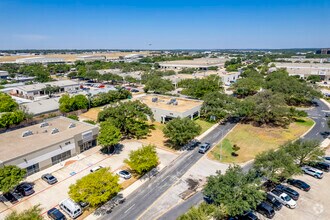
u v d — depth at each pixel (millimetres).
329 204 34188
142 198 36125
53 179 39938
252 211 32750
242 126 66750
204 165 45938
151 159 41125
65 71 188500
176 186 39156
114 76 133250
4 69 179250
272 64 178375
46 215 32562
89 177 32906
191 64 184375
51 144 45469
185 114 66938
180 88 115688
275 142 55969
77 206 32531
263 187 37281
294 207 33281
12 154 41375
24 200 35844
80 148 51188
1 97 74500
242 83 101000
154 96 90625
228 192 30000
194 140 57688
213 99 71938
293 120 70562
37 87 107688
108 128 50875
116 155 50125
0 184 33625
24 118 66812
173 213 32688
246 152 51219
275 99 66312
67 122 59562
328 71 133250
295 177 41250
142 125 62500
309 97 84188
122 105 60531
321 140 56125
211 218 29906
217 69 177250
